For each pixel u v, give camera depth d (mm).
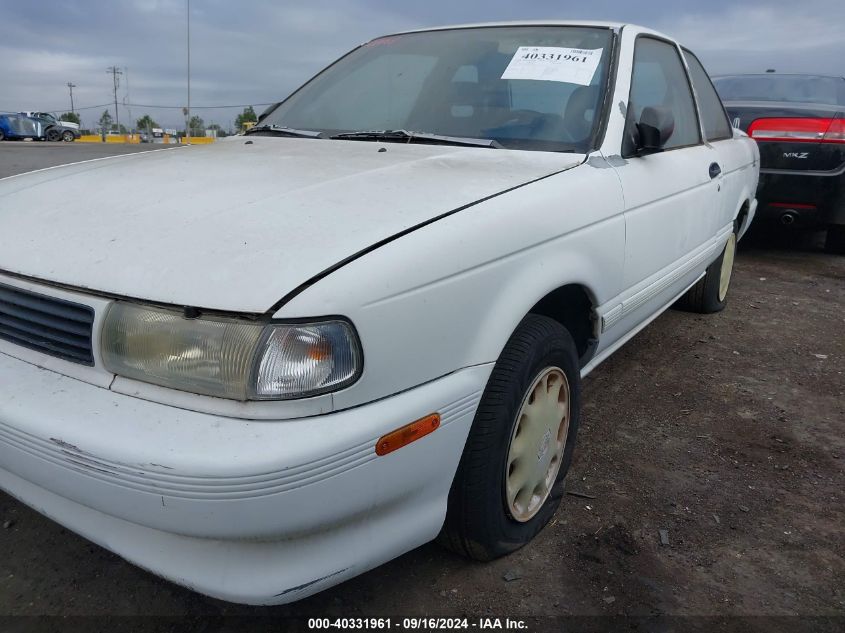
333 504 1518
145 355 1525
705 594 2078
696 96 3787
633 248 2631
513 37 3010
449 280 1718
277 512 1444
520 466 2145
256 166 2260
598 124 2607
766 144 5875
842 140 5645
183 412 1475
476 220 1838
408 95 2910
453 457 1809
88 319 1603
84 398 1558
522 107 2689
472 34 3115
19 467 1646
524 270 1977
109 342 1563
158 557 1591
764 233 7895
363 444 1521
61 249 1745
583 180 2314
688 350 4164
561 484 2465
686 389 3588
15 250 1817
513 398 1975
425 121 2762
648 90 3111
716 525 2416
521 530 2207
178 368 1494
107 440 1453
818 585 2133
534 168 2293
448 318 1724
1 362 1726
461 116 2727
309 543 1568
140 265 1603
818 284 5773
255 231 1664
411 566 2172
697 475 2744
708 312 4852
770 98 6641
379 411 1562
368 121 2869
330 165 2240
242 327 1463
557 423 2318
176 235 1681
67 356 1648
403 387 1632
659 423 3191
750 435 3100
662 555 2248
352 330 1506
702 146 3727
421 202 1861
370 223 1704
